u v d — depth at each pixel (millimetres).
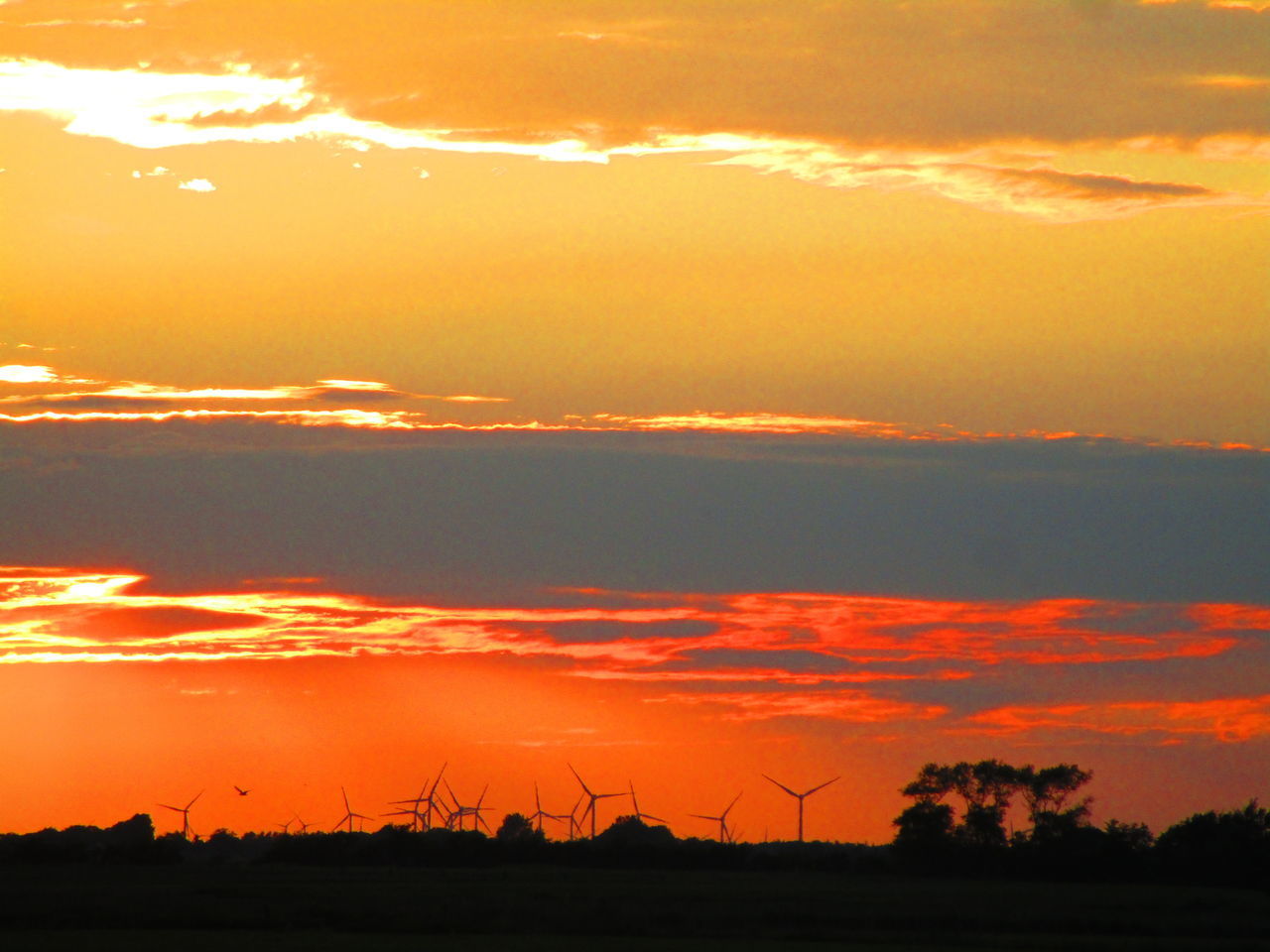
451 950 178125
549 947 183000
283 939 192375
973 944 193750
